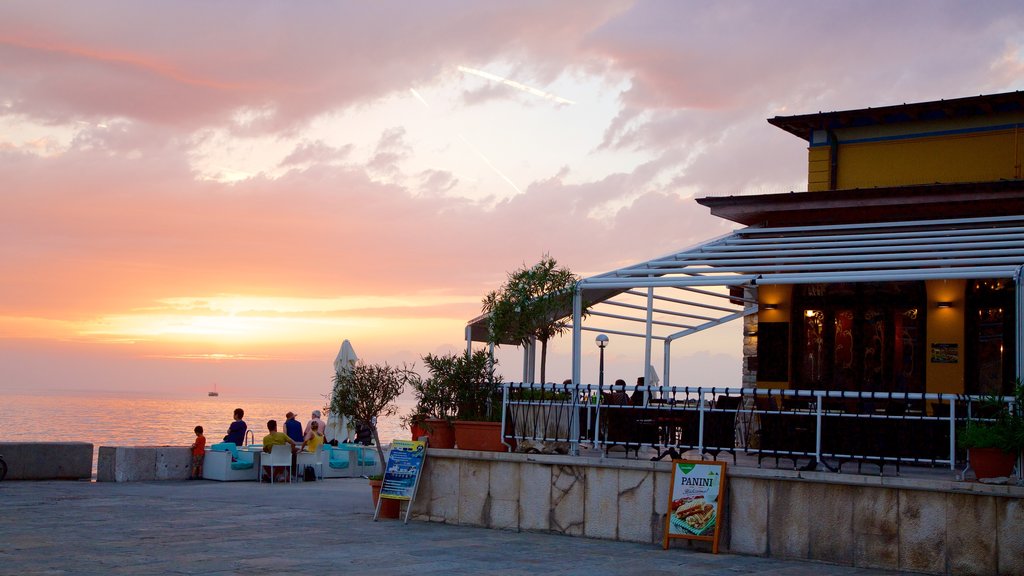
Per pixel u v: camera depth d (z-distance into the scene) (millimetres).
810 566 11734
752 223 19594
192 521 14477
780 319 19781
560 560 11531
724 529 12703
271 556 11242
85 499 17281
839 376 19062
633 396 16188
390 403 16000
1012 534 10977
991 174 18609
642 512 13219
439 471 15055
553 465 13977
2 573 9750
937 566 11344
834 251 15531
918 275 13312
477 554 11844
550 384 14953
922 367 18156
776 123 20547
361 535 13328
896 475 12539
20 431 72000
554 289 15453
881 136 19844
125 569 10102
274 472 22734
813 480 12156
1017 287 12438
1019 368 12086
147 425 96000
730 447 13211
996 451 11352
